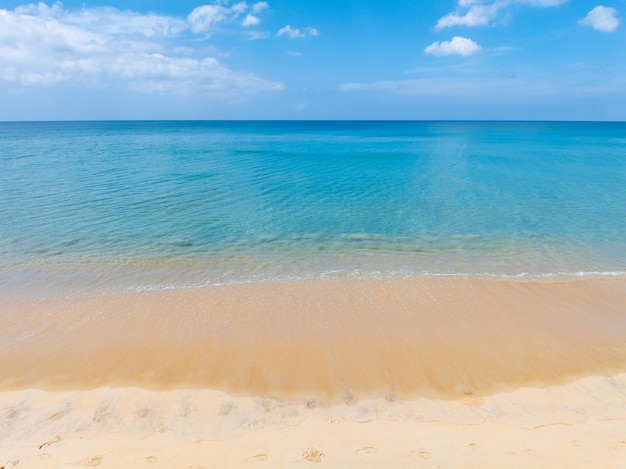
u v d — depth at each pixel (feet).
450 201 71.15
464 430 20.15
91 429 20.17
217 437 19.65
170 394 23.12
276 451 18.67
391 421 20.86
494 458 18.17
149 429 20.20
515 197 74.18
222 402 22.43
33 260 43.96
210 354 27.22
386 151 162.61
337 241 50.70
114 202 69.46
